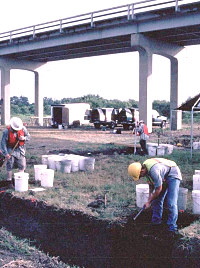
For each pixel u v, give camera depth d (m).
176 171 6.73
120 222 7.15
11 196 9.00
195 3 27.91
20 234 8.10
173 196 6.70
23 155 9.95
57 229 7.80
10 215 8.75
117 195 8.89
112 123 40.19
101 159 15.23
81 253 7.26
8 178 9.88
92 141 25.05
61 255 7.33
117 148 19.33
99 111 40.16
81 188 9.89
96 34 36.12
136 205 8.09
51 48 42.53
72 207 7.96
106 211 7.71
